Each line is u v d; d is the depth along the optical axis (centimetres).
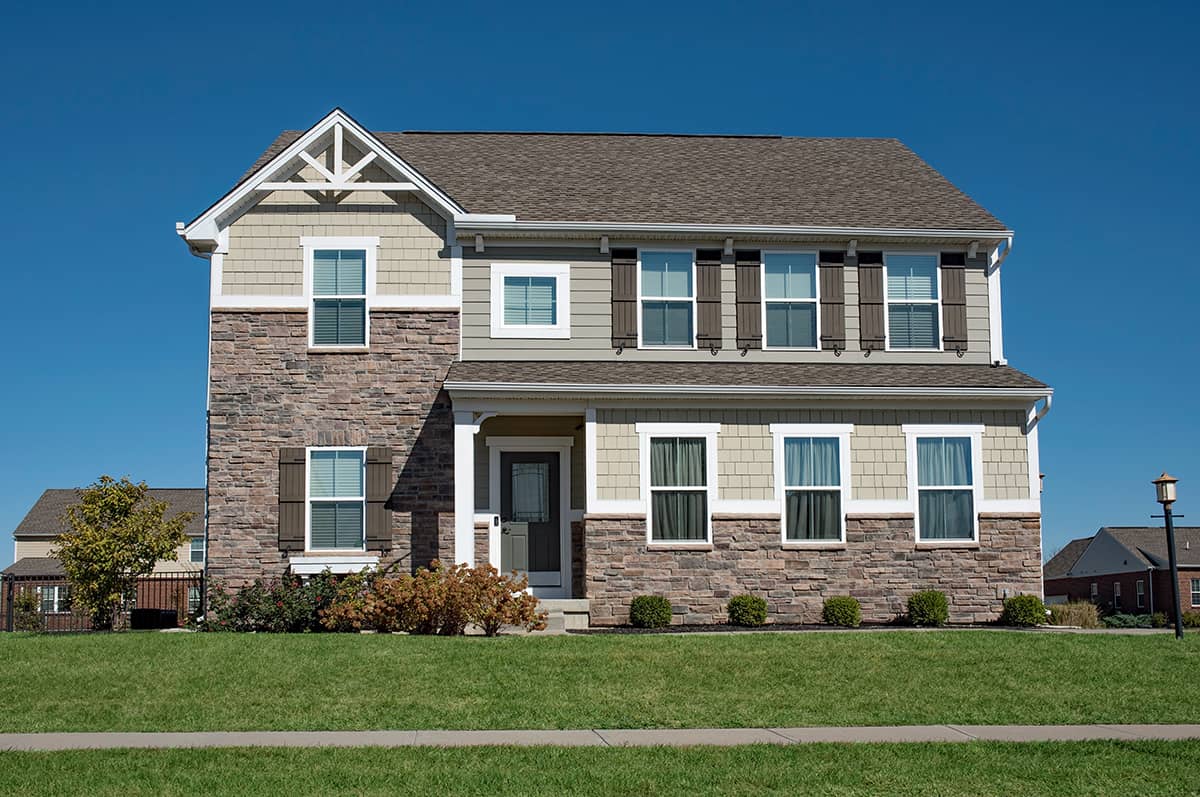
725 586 2284
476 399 2245
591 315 2420
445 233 2398
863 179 2756
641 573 2266
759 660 1702
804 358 2459
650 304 2442
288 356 2347
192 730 1334
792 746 1239
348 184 2358
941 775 1117
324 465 2333
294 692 1496
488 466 2403
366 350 2352
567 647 1775
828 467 2342
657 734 1316
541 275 2417
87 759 1175
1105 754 1204
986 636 1931
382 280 2373
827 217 2497
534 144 2909
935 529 2356
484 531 2311
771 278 2477
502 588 2014
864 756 1191
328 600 2186
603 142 2958
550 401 2270
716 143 3000
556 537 2416
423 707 1431
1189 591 5522
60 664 1658
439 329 2375
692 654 1733
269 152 2575
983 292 2522
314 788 1064
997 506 2366
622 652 1738
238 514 2308
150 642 1816
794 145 3020
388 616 2044
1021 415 2395
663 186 2634
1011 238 2491
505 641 1831
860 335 2473
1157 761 1173
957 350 2492
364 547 2309
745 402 2316
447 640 1836
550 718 1389
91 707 1432
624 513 2270
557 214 2422
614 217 2427
